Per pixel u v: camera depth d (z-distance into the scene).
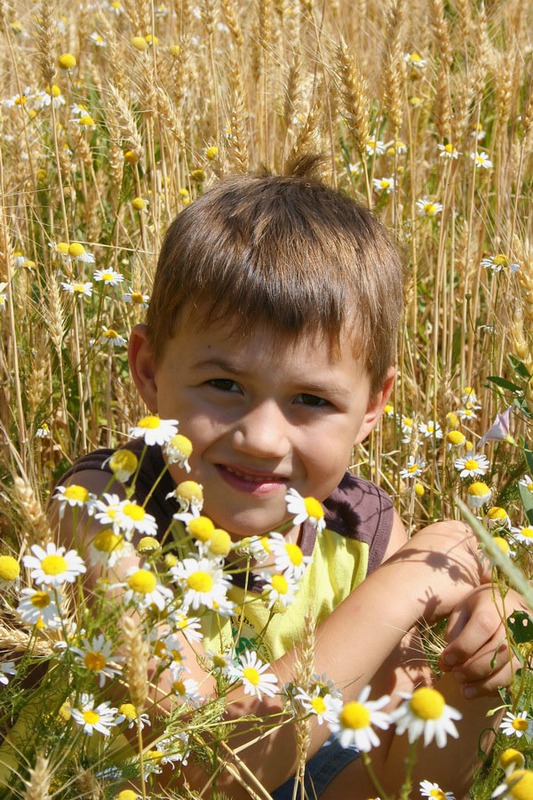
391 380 2.16
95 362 3.06
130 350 2.08
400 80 3.16
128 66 3.45
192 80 3.67
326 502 2.24
